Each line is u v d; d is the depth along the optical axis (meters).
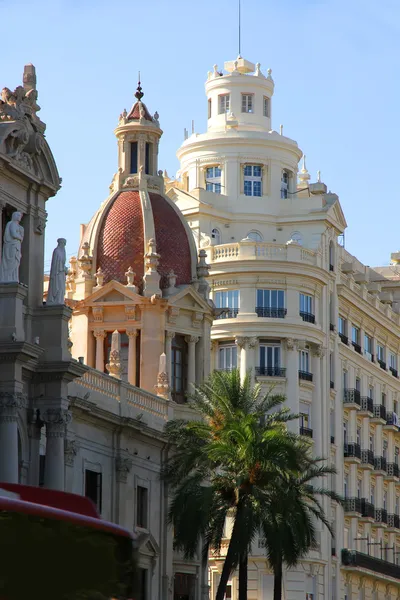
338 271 122.25
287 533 72.06
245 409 74.69
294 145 125.69
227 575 71.19
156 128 100.62
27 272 67.38
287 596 108.19
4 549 20.98
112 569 21.97
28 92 68.19
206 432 73.94
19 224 67.50
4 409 62.50
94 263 96.56
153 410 83.38
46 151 69.19
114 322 94.00
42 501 22.33
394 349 139.88
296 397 112.31
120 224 97.12
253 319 111.81
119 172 99.88
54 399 66.19
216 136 124.62
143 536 23.67
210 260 113.69
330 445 118.00
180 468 76.38
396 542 133.25
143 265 96.00
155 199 99.31
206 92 130.12
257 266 112.19
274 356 112.81
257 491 71.25
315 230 120.38
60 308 66.56
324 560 112.88
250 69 130.62
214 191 124.62
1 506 21.06
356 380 127.38
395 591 132.38
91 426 75.19
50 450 65.94
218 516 72.06
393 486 133.12
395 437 136.38
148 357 92.81
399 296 145.12
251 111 128.50
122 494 78.06
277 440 70.81
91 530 21.86
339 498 77.12
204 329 96.50
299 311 113.62
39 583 21.30
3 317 62.62
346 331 124.88
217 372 76.25
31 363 64.75
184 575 87.50
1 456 62.00
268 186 123.62
